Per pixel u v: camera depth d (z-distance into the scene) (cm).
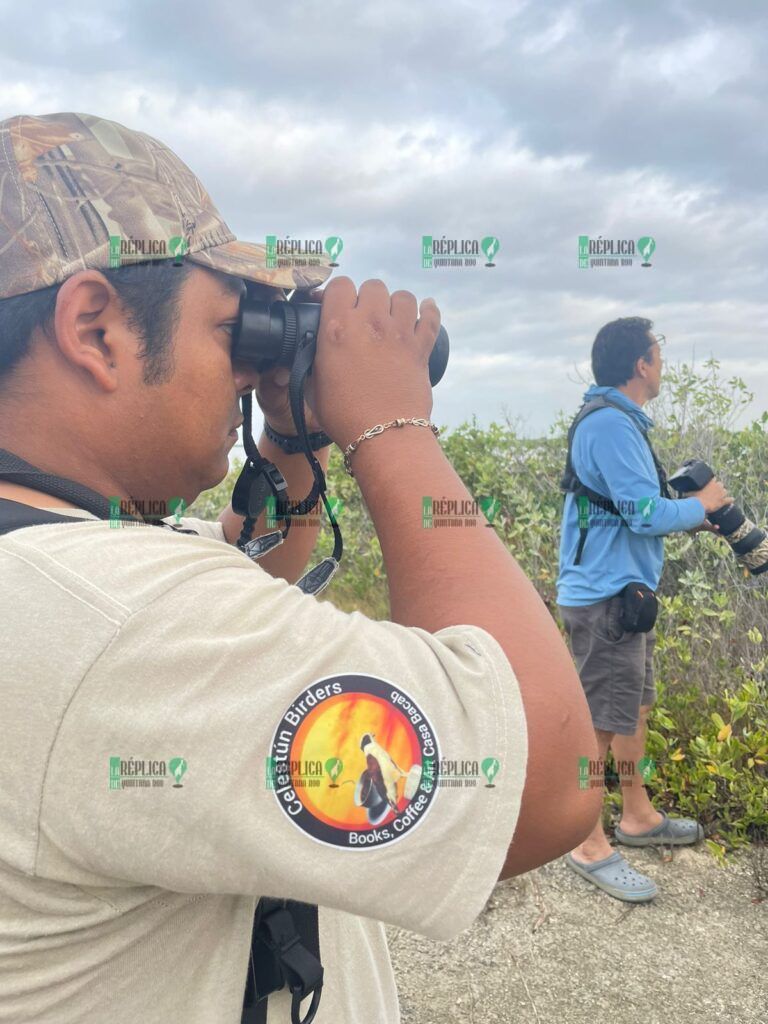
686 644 400
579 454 293
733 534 293
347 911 60
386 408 80
